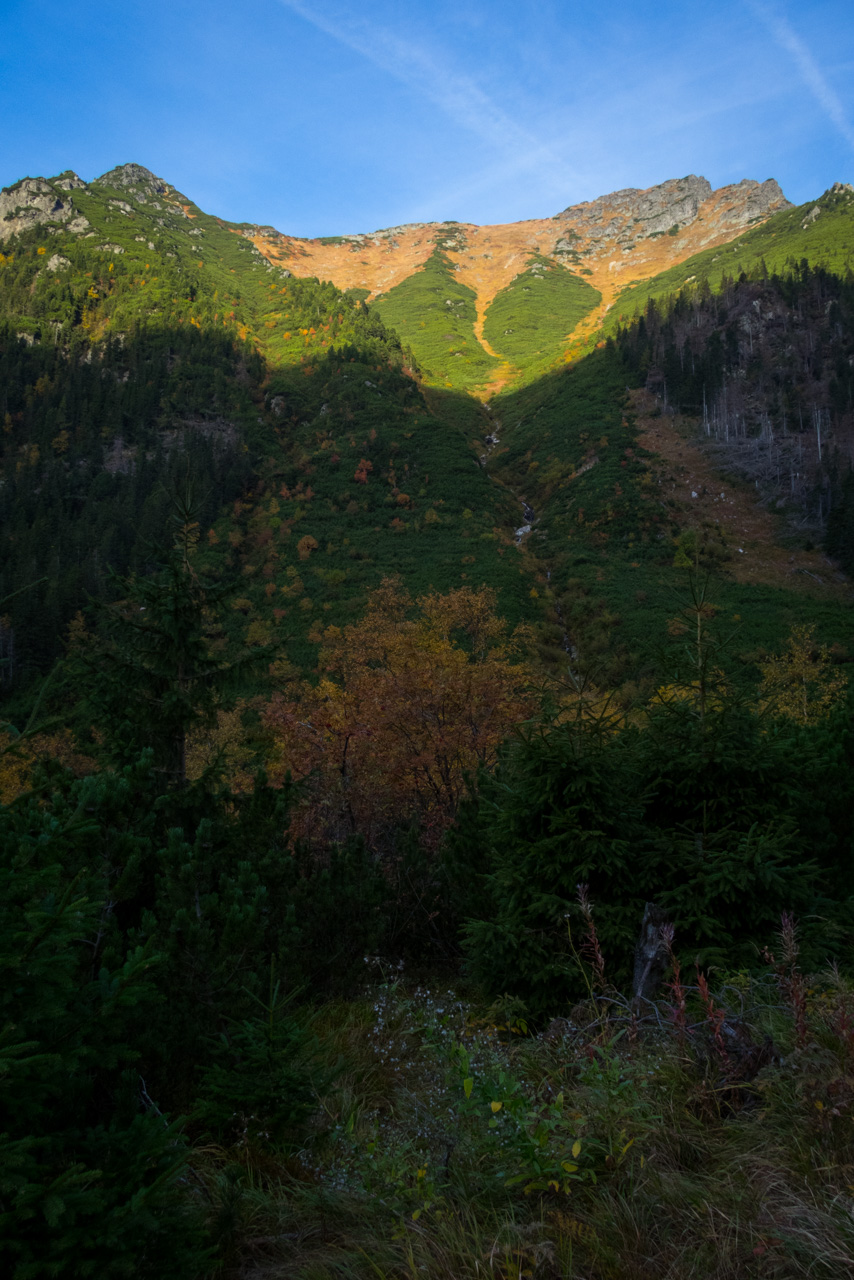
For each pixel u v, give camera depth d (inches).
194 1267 78.8
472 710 605.3
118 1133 85.0
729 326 4635.8
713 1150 95.8
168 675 290.0
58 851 98.6
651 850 178.7
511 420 4749.0
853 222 6486.2
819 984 136.9
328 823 455.2
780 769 185.2
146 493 3331.7
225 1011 142.8
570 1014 149.9
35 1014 81.2
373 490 3427.7
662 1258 79.0
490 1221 89.7
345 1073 145.6
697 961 145.3
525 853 185.2
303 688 1032.2
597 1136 99.0
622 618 2180.1
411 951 253.3
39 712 115.0
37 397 4242.1
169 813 227.5
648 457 3567.9
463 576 2534.5
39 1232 71.3
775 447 3545.8
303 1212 99.0
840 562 2706.7
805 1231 76.5
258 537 3014.3
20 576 2509.8
